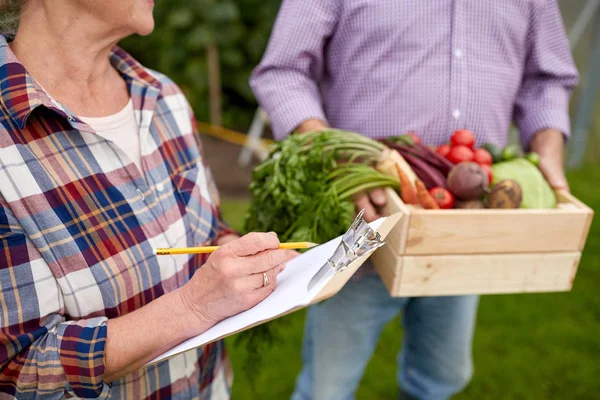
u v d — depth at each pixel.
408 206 1.40
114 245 1.06
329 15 1.73
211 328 1.03
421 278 1.44
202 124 5.62
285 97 1.76
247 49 5.54
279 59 1.78
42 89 1.00
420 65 1.69
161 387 1.20
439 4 1.65
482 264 1.45
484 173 1.46
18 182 0.94
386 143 1.66
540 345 2.78
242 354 2.65
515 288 1.50
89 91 1.13
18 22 1.05
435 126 1.74
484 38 1.71
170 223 1.19
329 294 0.83
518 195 1.46
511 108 1.90
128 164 1.11
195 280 1.02
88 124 1.10
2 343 0.96
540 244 1.44
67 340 0.98
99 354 0.98
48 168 0.99
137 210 1.11
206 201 1.34
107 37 1.09
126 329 1.01
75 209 1.01
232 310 1.01
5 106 0.95
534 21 1.80
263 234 1.00
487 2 1.67
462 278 1.46
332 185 1.43
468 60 1.69
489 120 1.79
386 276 1.50
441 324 1.91
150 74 1.27
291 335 2.78
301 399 1.96
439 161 1.58
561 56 1.91
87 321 1.01
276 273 1.04
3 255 0.93
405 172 1.45
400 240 1.38
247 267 0.98
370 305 1.82
